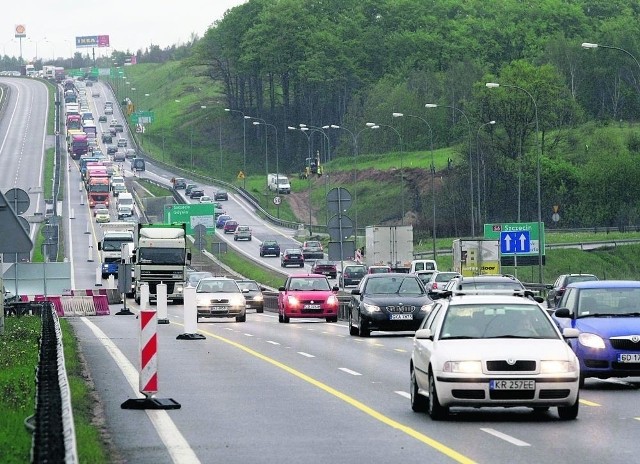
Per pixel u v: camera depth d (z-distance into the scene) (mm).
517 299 35562
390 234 153125
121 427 32281
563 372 32750
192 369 50188
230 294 97625
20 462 24578
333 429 31719
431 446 28469
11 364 50688
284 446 28734
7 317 97125
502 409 36062
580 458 26375
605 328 42938
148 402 36688
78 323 94812
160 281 132625
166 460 26609
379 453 27484
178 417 34438
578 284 46438
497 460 26203
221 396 39938
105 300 117625
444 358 32969
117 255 180000
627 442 28891
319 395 40125
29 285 114625
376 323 72375
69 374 45844
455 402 32719
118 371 49688
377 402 38062
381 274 76375
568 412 33344
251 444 29094
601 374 42594
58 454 18750
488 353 32844
